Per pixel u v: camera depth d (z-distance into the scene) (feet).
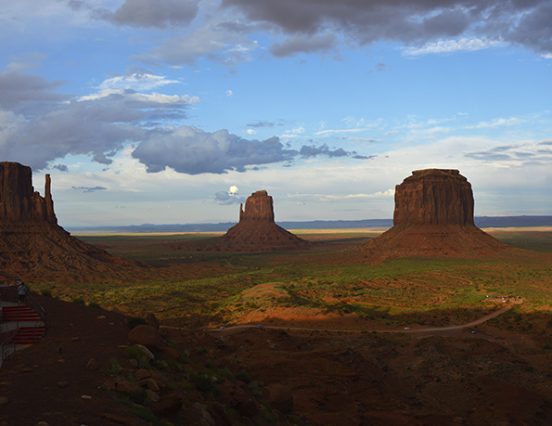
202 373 85.40
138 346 81.97
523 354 180.55
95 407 54.49
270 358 143.02
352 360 150.30
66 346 80.89
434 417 119.14
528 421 119.03
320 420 107.96
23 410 51.90
